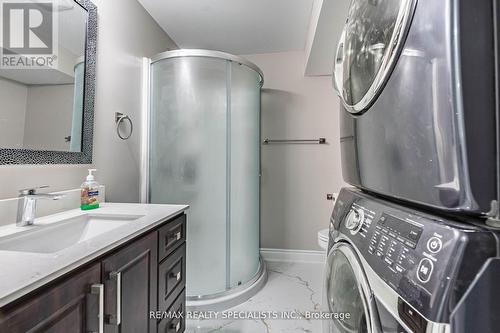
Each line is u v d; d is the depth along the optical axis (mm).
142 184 1959
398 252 504
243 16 2125
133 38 1873
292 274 2463
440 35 418
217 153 1970
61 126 1251
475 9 402
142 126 1970
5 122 1011
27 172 1111
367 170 693
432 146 437
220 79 1970
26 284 540
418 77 465
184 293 1394
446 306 381
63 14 1262
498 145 396
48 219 1086
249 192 2240
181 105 1912
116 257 825
